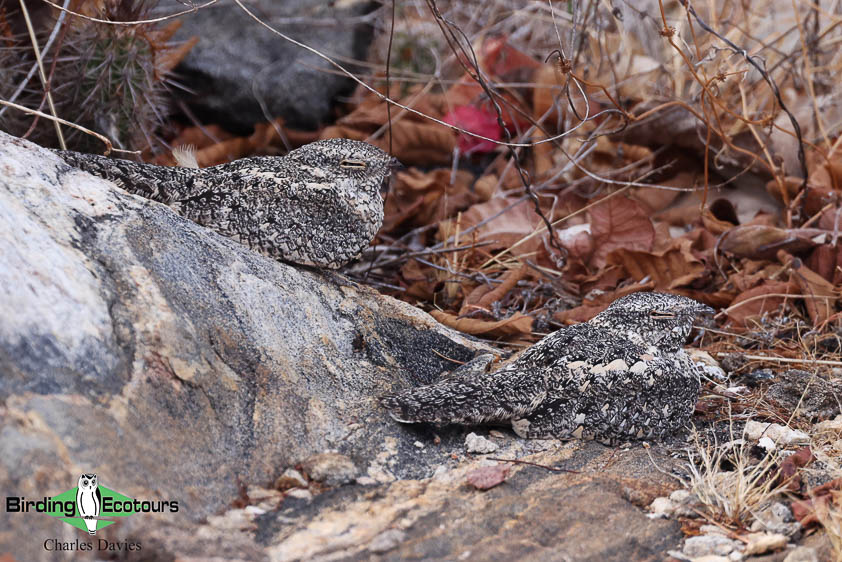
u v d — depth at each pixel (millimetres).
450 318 6992
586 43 10133
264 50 10914
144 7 7730
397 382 5504
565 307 7879
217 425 4520
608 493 4637
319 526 4191
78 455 3812
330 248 5648
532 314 7551
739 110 9531
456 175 10344
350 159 5680
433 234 9477
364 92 11406
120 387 4184
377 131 10305
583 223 9320
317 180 5602
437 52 11562
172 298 4703
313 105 10938
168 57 8633
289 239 5504
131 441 4055
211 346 4730
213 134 10805
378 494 4508
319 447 4773
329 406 5055
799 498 4707
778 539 4184
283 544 4031
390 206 9734
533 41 11992
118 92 7441
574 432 5199
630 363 5215
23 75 7711
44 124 7582
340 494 4484
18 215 4445
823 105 9875
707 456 4988
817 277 7613
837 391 6141
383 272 8414
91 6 7355
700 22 7547
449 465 4879
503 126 7355
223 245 5320
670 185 9781
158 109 8438
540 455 5055
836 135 9852
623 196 8367
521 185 10312
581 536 4223
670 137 9586
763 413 5934
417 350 5910
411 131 10391
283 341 5152
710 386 6438
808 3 9852
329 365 5289
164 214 5180
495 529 4258
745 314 7613
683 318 5520
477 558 4012
